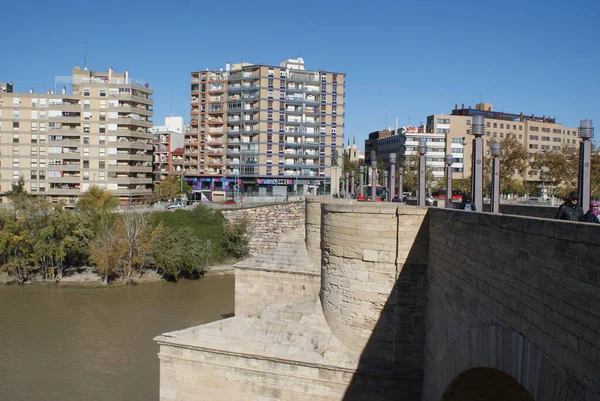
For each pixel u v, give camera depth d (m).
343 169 135.00
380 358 21.33
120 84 113.31
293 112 133.75
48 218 69.75
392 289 21.16
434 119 147.88
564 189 57.22
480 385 16.69
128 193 113.38
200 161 138.00
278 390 22.72
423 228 20.78
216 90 136.62
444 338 17.81
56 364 40.47
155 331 48.56
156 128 166.12
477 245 14.77
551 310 10.74
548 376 10.84
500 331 13.11
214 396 23.84
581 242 9.70
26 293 62.38
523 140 121.12
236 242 83.75
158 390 36.16
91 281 68.69
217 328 24.56
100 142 112.44
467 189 86.38
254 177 132.38
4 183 109.69
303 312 24.23
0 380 37.50
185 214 85.00
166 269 69.94
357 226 21.72
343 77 137.88
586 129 14.70
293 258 37.59
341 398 21.69
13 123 109.94
